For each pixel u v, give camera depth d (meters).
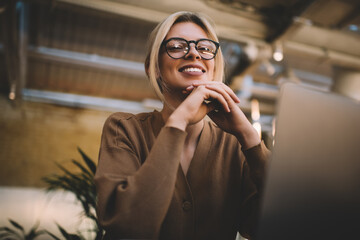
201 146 0.82
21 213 6.04
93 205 1.36
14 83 6.10
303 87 0.50
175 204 0.74
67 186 1.43
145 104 7.14
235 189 0.82
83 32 5.41
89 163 1.38
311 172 0.47
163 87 0.87
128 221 0.60
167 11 3.06
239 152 0.85
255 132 0.79
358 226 0.48
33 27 5.20
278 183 0.46
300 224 0.46
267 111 6.56
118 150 0.76
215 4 3.12
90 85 6.88
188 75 0.83
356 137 0.50
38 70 6.36
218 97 0.75
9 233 1.62
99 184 0.69
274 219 0.45
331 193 0.48
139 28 5.34
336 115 0.50
